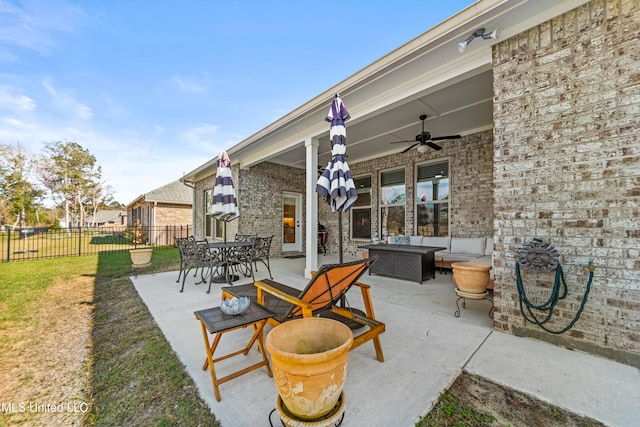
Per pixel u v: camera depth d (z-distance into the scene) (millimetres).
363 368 2014
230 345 2438
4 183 21000
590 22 2195
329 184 2803
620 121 2059
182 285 4430
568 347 2285
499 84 2676
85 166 24891
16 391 1896
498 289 2676
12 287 4699
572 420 1518
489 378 1895
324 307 2447
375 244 6051
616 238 2072
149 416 1606
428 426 1471
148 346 2439
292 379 1252
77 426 1575
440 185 6422
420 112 4809
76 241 14453
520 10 2404
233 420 1527
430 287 4496
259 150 6719
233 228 7785
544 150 2406
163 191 14664
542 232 2412
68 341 2635
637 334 1986
